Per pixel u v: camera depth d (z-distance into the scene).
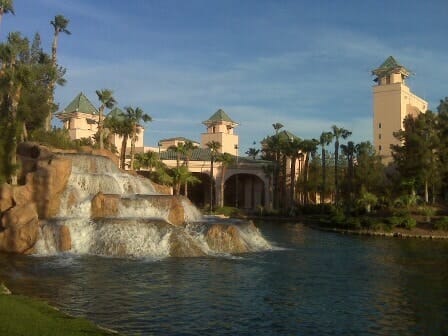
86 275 24.56
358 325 16.77
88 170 46.53
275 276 25.64
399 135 86.75
